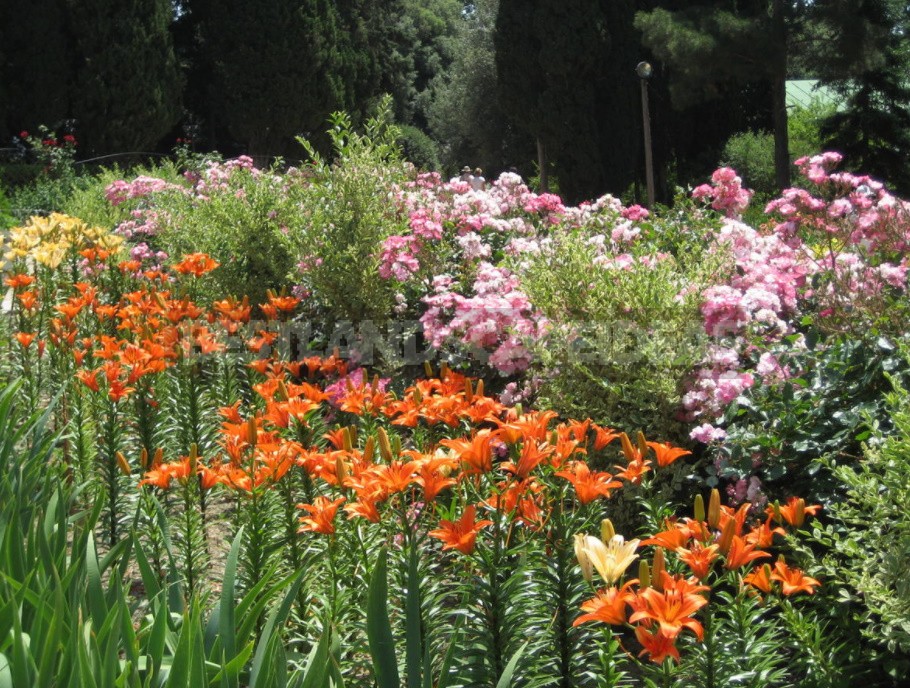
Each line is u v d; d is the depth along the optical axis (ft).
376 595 6.31
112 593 6.66
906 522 8.68
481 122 98.37
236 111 85.35
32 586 6.58
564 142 74.69
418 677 6.25
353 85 92.43
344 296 18.75
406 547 7.84
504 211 22.48
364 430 11.14
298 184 21.79
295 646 8.68
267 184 22.45
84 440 13.60
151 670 5.20
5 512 7.58
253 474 8.84
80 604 5.78
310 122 87.30
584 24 72.18
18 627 5.04
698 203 23.79
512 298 14.70
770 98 86.84
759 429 11.73
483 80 98.37
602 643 7.79
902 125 69.00
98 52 73.87
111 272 21.02
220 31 84.99
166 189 28.89
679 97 65.36
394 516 8.89
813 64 60.85
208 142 93.45
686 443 12.65
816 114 89.45
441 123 107.45
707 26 61.67
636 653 9.82
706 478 12.55
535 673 7.73
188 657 5.18
